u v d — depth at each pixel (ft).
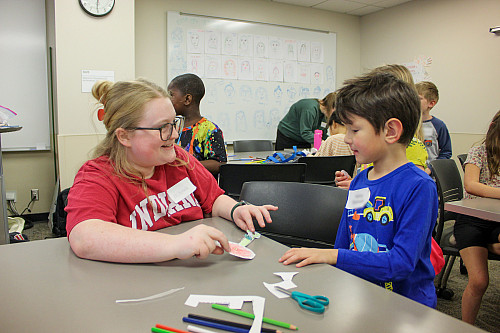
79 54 11.64
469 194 6.22
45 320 1.78
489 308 6.87
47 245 2.89
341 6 17.85
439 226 6.49
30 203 12.84
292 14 17.53
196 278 2.28
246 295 2.04
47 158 12.95
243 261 2.58
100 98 3.79
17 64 12.15
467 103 15.03
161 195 3.47
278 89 17.37
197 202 3.80
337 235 3.71
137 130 3.12
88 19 11.68
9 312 1.86
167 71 14.99
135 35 14.34
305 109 14.82
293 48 17.61
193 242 2.48
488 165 6.15
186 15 15.08
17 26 12.03
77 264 2.50
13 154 12.44
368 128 3.09
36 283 2.19
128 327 1.73
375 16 18.81
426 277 3.13
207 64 15.67
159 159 3.23
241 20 16.25
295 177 6.75
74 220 2.81
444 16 15.65
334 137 8.60
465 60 15.02
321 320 1.79
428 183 2.98
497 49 13.94
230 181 6.82
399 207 3.05
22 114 12.36
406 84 3.12
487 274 5.42
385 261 2.79
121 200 3.23
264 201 4.37
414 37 16.96
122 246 2.52
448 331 1.69
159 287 2.15
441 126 10.69
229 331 1.72
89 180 3.08
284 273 2.35
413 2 16.85
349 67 19.63
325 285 2.19
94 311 1.87
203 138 7.30
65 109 11.60
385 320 1.79
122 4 12.08
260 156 10.91
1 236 6.67
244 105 16.63
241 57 16.37
